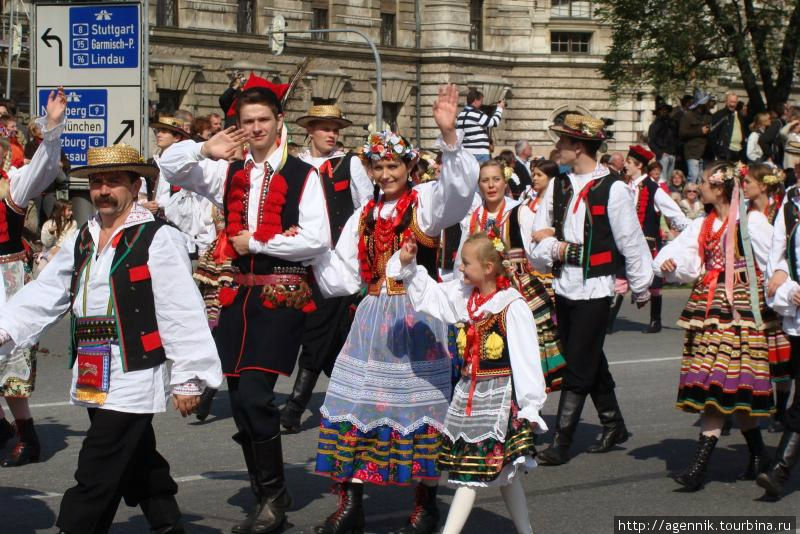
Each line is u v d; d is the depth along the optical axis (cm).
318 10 5400
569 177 1077
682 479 940
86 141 1686
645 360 1600
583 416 1249
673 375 1480
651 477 992
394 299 802
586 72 5897
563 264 1056
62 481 952
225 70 4969
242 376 802
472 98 2133
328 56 5353
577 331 1047
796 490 951
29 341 706
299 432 1147
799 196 931
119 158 688
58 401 1279
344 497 797
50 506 880
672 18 4419
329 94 5344
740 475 994
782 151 2873
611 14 4659
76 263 704
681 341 1802
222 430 1148
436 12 5694
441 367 801
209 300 1197
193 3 4853
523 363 747
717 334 937
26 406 1005
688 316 959
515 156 2269
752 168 960
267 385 802
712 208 961
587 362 1044
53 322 714
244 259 812
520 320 752
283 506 813
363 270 813
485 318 760
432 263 812
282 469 812
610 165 2108
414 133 5728
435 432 792
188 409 696
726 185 945
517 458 745
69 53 1680
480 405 758
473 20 5825
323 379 1441
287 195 809
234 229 811
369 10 5516
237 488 935
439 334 804
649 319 2073
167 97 4841
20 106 3853
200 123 1578
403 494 930
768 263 931
